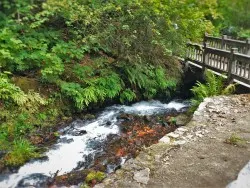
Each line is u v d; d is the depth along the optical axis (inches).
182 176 173.0
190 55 460.8
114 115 349.7
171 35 413.4
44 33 424.8
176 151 200.4
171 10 419.2
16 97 306.7
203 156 193.5
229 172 176.4
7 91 309.9
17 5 478.3
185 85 457.4
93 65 406.0
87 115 342.3
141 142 274.1
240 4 692.1
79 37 408.5
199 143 211.3
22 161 237.5
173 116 345.4
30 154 247.4
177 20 421.7
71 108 344.5
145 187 163.8
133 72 400.5
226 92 336.5
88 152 257.4
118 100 391.2
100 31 397.4
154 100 418.6
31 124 302.0
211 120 252.4
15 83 333.7
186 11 436.1
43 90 343.0
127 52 396.2
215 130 232.8
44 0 525.3
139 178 171.6
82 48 398.0
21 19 471.5
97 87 367.9
